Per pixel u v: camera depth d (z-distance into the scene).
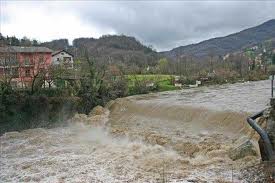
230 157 15.44
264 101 27.95
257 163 13.72
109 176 14.30
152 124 25.17
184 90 44.59
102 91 35.31
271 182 11.49
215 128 21.39
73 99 31.30
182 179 13.19
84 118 29.42
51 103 29.73
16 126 27.12
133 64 72.25
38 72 30.58
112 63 49.47
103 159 16.95
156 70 67.12
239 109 23.06
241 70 67.19
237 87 45.56
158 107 28.27
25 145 21.25
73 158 17.45
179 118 25.00
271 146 12.77
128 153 17.78
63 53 61.66
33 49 50.12
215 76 58.44
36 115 28.64
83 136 23.67
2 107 26.78
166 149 18.39
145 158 16.62
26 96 28.56
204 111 23.95
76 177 14.41
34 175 14.97
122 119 28.56
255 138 17.16
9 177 15.06
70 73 34.38
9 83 28.75
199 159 15.98
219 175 13.34
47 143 21.42
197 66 70.94
